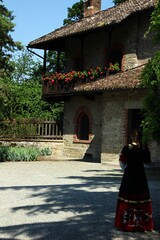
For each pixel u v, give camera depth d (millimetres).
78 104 25594
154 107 8578
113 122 20766
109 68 22234
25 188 12266
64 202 10039
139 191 7461
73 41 27188
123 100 20234
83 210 9102
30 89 32469
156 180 14641
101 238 6852
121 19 21453
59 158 24469
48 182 13727
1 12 26906
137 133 7781
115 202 10055
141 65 21625
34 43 26828
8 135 26781
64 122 26781
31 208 9312
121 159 7594
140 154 7594
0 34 25844
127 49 23438
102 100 23531
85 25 24828
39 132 26812
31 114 31797
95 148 23969
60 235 6988
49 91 25906
